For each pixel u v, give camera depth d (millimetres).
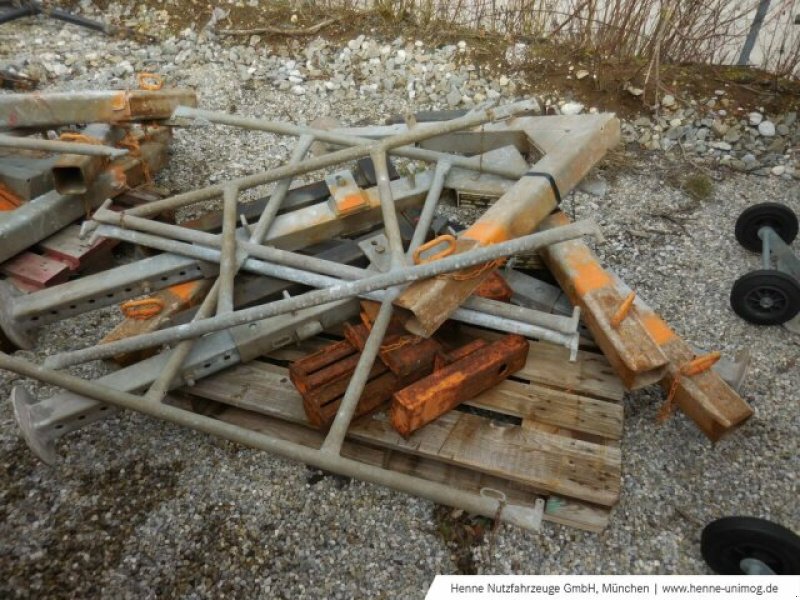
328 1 5828
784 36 4848
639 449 2566
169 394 2691
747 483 2449
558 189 2734
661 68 4969
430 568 2207
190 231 2736
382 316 2326
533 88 4949
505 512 1895
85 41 5539
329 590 2141
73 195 3164
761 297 3057
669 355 2447
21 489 2406
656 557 2223
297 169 2846
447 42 5363
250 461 2529
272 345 2646
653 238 3730
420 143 3635
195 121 3344
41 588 2125
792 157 4359
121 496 2396
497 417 2666
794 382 2879
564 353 2719
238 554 2227
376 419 2479
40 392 2789
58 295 2682
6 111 3008
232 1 5836
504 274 2898
